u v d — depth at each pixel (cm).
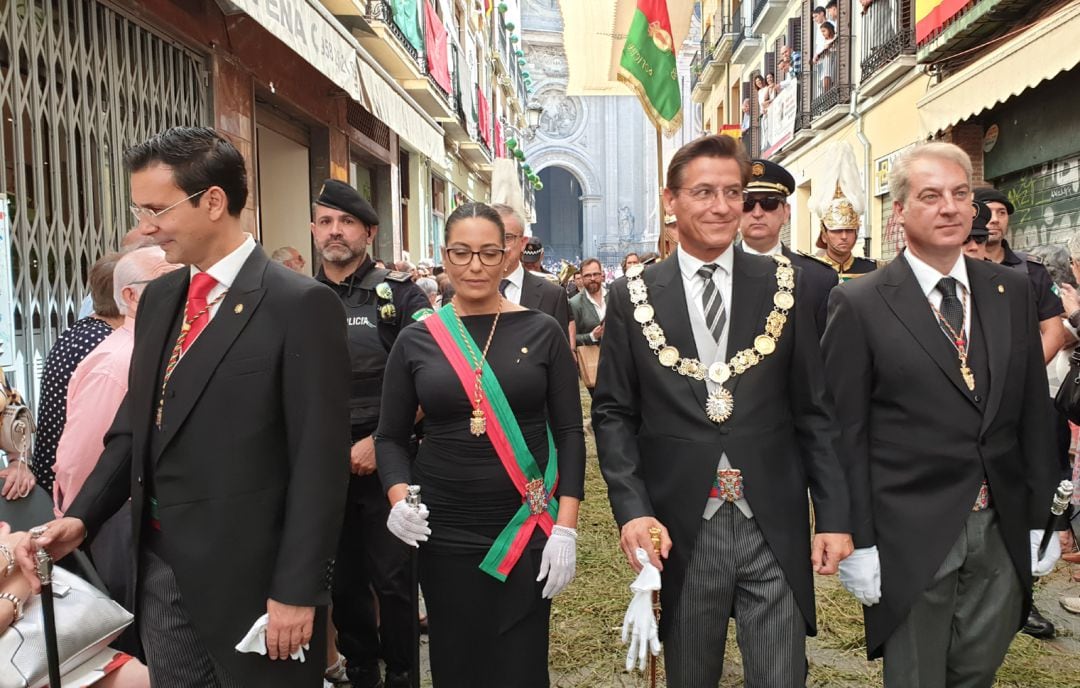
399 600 304
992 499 215
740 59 1942
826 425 221
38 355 436
